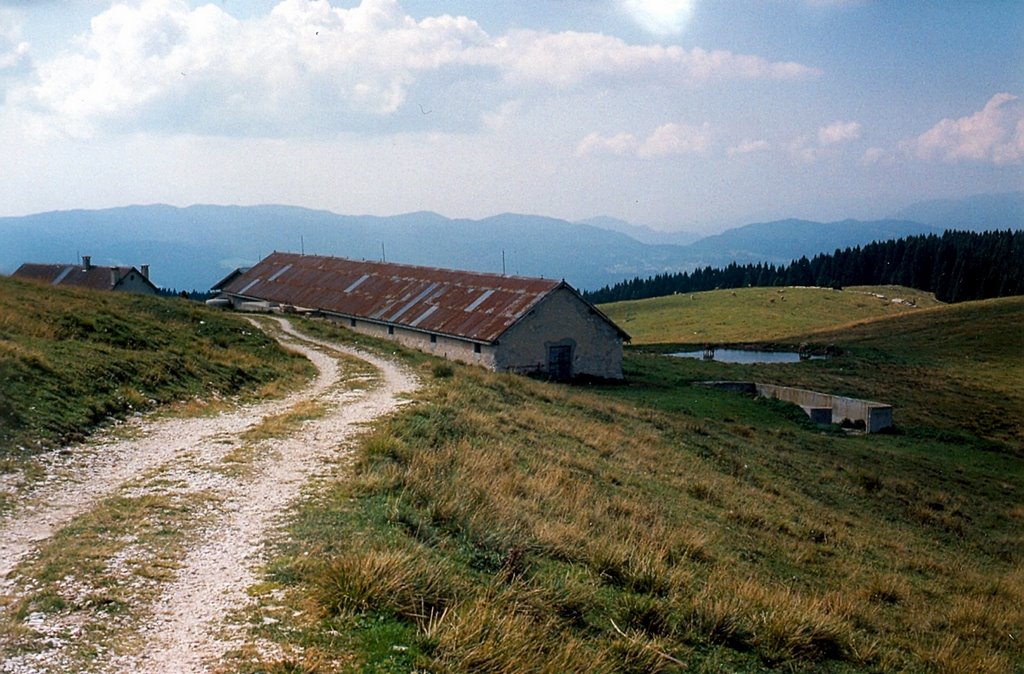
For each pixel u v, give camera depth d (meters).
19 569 10.48
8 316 26.75
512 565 12.25
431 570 10.80
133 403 21.58
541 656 9.55
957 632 15.87
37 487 14.41
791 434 41.84
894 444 44.75
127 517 13.00
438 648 9.02
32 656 8.05
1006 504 35.06
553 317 48.88
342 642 8.91
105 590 9.88
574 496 18.62
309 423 22.00
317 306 64.56
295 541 11.99
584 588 12.16
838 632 13.04
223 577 10.52
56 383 20.23
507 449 21.80
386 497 14.71
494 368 46.41
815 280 193.00
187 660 8.23
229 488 15.09
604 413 35.00
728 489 25.47
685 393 49.91
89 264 78.19
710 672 10.78
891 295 145.88
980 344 85.44
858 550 21.67
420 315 53.81
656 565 13.80
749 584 14.50
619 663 10.12
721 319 117.44
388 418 22.89
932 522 29.00
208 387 26.05
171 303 43.31
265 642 8.70
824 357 79.12
